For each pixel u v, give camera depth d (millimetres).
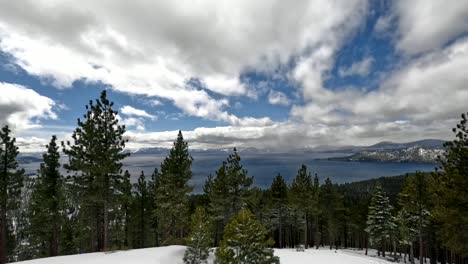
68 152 24016
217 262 12938
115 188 24547
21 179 27719
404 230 36938
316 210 44531
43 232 32469
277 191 44750
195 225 20031
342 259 24016
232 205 33531
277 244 61312
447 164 18266
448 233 18938
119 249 22312
